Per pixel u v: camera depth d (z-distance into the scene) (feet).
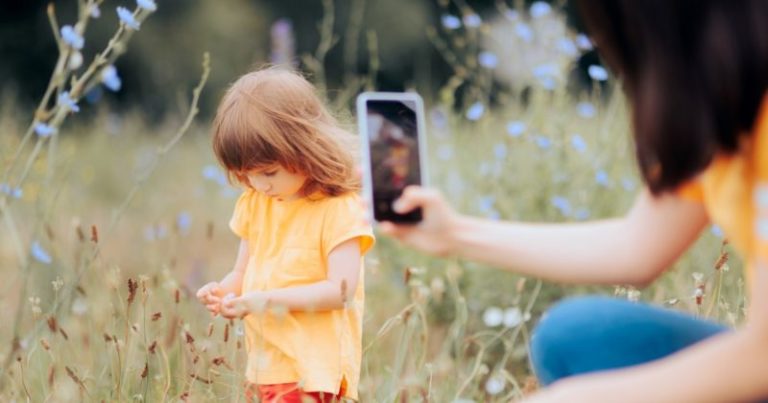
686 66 4.55
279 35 19.53
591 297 6.09
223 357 7.71
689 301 9.07
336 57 44.50
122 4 40.37
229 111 7.32
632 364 5.67
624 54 4.90
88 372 8.33
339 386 7.29
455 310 11.43
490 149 13.80
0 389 7.94
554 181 12.20
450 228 5.83
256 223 7.73
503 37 14.35
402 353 8.46
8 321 10.77
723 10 4.44
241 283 7.87
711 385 4.44
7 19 41.57
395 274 12.03
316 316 7.32
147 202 18.67
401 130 5.79
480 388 10.02
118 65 40.63
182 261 14.06
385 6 44.47
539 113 12.91
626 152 12.42
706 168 4.68
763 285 4.40
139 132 25.22
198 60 41.32
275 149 7.16
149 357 8.29
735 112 4.49
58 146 21.13
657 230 5.72
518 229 5.99
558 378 5.97
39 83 42.19
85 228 15.90
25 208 15.99
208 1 42.91
